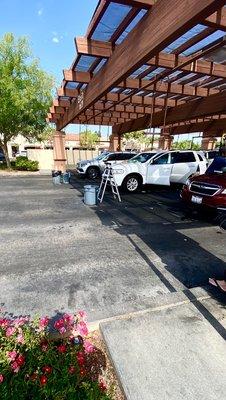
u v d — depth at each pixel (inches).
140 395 78.2
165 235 233.3
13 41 669.9
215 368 87.7
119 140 847.7
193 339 100.4
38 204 355.3
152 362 89.7
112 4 172.7
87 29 217.5
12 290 139.8
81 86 374.3
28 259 179.9
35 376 75.4
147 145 1798.7
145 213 313.0
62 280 151.3
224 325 108.7
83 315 97.9
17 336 87.2
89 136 1626.5
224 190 250.4
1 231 240.1
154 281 151.3
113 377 87.0
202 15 122.0
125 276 156.9
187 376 84.6
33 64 705.6
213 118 681.0
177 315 115.2
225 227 148.2
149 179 447.8
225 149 470.9
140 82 360.8
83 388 76.6
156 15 157.3
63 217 290.2
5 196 410.9
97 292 138.7
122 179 440.1
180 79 370.6
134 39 188.5
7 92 647.1
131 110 573.3
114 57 230.1
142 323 109.6
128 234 234.8
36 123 793.6
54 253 190.5
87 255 187.6
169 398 77.4
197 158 461.7
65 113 544.1
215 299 127.6
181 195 298.0
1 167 844.0
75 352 85.7
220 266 172.2
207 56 272.7
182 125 829.2
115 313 116.6
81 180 618.5
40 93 737.0
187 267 170.1
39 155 908.6
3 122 703.7
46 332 94.5
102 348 99.6
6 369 75.7
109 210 325.7
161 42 152.2
